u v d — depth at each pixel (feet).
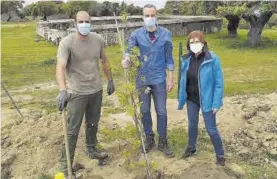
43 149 19.53
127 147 19.66
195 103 17.83
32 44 78.54
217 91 16.75
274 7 59.11
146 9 17.29
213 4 79.36
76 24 15.99
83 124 21.75
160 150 19.33
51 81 42.01
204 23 93.71
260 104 26.55
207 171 17.19
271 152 19.71
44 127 21.25
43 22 96.07
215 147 17.75
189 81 17.48
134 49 15.34
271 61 51.90
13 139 20.93
